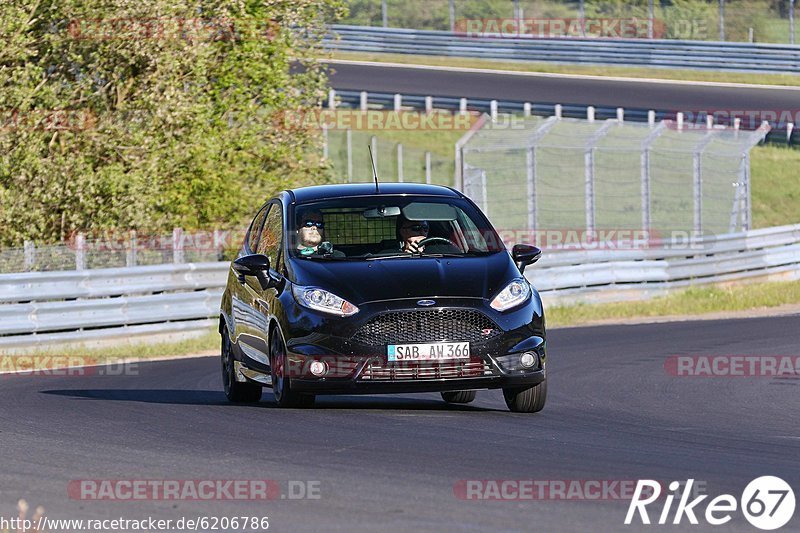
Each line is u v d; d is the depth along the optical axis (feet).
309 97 289.12
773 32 525.34
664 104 424.46
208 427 92.27
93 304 198.08
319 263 100.68
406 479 68.90
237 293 114.52
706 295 257.75
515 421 95.45
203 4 268.00
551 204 361.92
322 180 285.64
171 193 251.19
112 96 252.42
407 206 106.42
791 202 409.49
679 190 367.04
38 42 240.94
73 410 107.34
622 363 151.74
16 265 210.18
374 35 507.71
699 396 119.75
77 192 230.27
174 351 191.62
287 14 281.74
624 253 261.24
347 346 94.53
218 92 271.69
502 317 96.02
